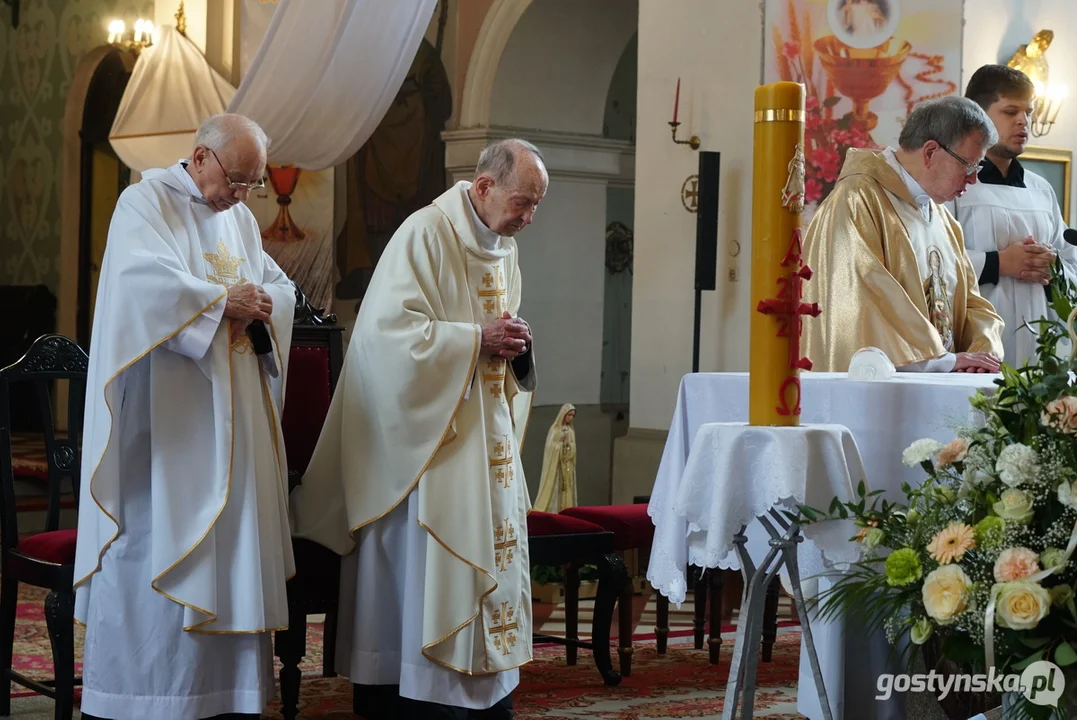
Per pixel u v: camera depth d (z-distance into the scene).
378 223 10.22
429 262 3.55
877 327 3.59
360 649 3.54
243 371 3.45
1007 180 4.65
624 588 4.38
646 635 5.39
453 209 3.63
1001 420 2.43
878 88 6.83
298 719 3.83
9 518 3.84
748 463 2.50
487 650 3.48
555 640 4.55
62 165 12.18
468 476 3.47
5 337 12.21
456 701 3.45
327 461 3.66
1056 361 2.47
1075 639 2.27
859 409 2.92
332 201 9.52
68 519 8.20
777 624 5.48
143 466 3.37
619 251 9.91
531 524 4.26
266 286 3.63
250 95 6.76
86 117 12.09
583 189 9.57
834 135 6.84
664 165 7.46
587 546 4.31
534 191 3.58
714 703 4.07
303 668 4.60
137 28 10.01
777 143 2.54
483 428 3.52
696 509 2.60
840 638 2.96
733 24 7.09
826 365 3.65
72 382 4.07
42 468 8.99
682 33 7.36
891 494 2.85
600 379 9.77
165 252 3.33
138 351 3.26
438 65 9.60
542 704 4.04
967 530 2.33
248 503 3.37
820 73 6.85
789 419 2.56
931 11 6.80
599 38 9.24
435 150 9.67
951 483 2.58
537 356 9.39
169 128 8.55
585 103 9.43
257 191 9.41
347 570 3.63
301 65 6.67
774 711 3.92
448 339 3.44
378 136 10.16
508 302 3.83
